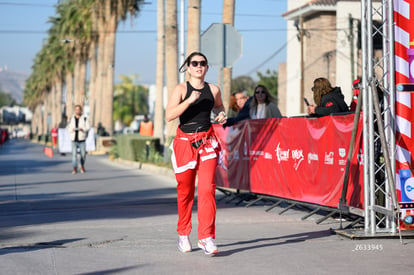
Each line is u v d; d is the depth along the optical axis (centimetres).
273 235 785
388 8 757
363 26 756
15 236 785
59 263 617
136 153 2483
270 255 653
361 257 637
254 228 847
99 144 4009
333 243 720
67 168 2331
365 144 753
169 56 2191
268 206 1111
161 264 612
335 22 4041
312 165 929
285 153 1002
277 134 1024
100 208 1088
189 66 659
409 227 765
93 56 5934
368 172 758
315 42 4088
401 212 757
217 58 1391
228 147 1201
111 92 4553
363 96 753
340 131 850
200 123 659
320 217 955
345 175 809
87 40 5709
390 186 720
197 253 669
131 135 2711
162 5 2908
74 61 6800
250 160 1116
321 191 909
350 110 883
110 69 4569
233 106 1368
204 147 658
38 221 927
